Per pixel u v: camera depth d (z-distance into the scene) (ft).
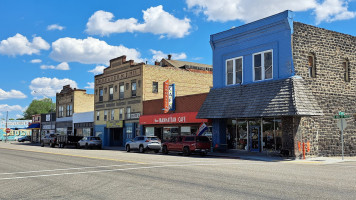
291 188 31.58
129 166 53.62
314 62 80.18
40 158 75.00
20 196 29.99
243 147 87.04
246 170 46.80
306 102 71.56
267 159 70.79
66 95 196.75
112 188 33.27
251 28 85.10
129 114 138.41
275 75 78.79
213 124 93.66
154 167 51.26
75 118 183.32
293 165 56.24
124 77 143.13
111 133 153.89
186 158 73.31
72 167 54.08
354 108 85.92
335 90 82.74
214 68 95.61
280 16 77.61
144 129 128.57
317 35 81.25
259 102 77.51
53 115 211.20
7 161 67.77
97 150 120.67
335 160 68.39
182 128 110.22
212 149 94.94
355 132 85.25
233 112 82.58
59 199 28.37
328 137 79.87
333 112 81.46
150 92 133.18
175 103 115.03
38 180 39.81
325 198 26.89
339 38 85.76
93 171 47.65
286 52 76.69
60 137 151.94
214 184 34.37
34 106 400.67
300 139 74.23
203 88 147.84
